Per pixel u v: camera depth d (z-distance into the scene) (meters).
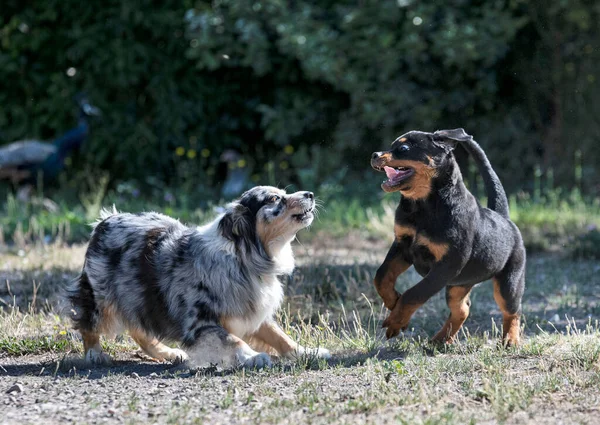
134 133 17.17
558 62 16.98
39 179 15.61
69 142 16.03
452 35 15.67
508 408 4.84
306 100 17.47
